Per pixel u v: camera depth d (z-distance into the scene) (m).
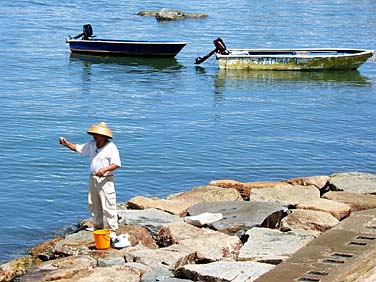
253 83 63.69
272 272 18.14
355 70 71.50
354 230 21.41
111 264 22.12
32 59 71.06
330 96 59.12
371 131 47.53
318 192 29.78
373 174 35.06
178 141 43.19
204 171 37.84
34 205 31.84
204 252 22.69
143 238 24.61
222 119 49.28
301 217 26.00
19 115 48.44
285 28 100.06
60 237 26.55
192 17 105.56
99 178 24.31
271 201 28.58
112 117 49.12
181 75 66.44
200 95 57.94
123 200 33.19
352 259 18.89
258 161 39.88
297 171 38.47
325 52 72.56
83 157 39.03
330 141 44.53
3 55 72.50
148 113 50.62
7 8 107.00
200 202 28.69
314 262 18.72
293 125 48.31
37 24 94.31
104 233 23.34
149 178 36.31
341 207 27.25
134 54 73.81
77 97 55.34
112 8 113.31
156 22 101.25
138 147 41.59
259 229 24.70
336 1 136.62
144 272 21.27
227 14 112.69
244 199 30.44
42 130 44.84
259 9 120.44
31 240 27.72
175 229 24.73
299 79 66.38
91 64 70.06
